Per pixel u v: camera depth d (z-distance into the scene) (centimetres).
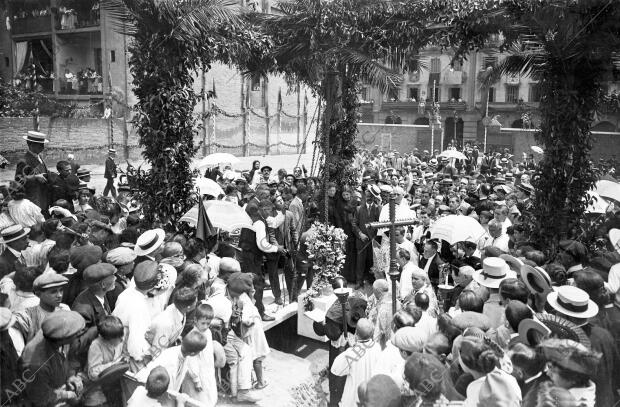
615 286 615
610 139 2983
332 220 1133
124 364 487
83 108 2552
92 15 2630
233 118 3216
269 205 921
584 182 998
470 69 4675
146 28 930
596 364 409
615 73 984
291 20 1112
